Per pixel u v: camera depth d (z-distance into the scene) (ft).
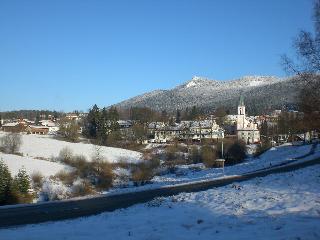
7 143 271.69
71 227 54.95
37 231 52.65
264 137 451.53
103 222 57.98
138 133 426.51
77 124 479.00
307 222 46.44
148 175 226.17
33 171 197.88
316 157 207.21
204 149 300.61
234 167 236.63
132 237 45.14
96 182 205.98
